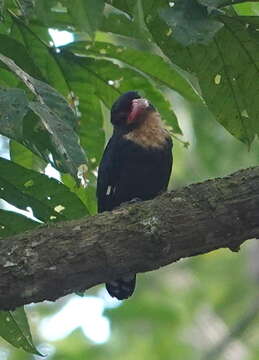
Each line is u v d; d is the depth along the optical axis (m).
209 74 9.95
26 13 8.88
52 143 8.65
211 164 18.61
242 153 18.45
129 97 11.87
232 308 22.34
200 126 18.27
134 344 20.11
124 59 10.88
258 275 22.52
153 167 11.83
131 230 8.62
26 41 10.60
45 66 10.79
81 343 19.98
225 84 9.99
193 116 18.17
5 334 10.08
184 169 19.17
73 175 8.44
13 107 8.18
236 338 21.38
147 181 11.89
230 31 9.71
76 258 8.57
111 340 20.06
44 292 8.62
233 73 9.93
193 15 8.73
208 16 8.76
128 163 11.79
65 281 8.62
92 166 11.09
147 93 11.16
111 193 11.95
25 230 9.88
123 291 11.03
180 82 11.02
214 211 8.62
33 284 8.55
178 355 20.34
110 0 9.62
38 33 10.68
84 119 11.00
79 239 8.62
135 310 20.22
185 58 9.88
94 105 10.98
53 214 9.83
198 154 18.55
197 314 21.72
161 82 11.03
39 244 8.61
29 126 8.98
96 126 11.02
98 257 8.59
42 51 10.67
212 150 18.47
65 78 10.87
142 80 11.02
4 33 10.59
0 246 8.64
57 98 8.73
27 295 8.59
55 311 21.30
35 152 8.84
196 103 11.10
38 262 8.55
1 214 9.82
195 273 23.02
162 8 8.77
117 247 8.60
